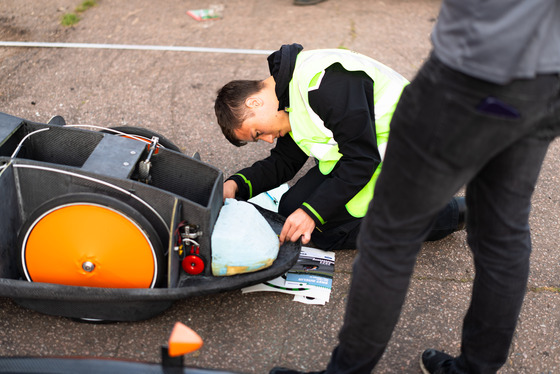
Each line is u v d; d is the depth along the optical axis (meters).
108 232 1.81
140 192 1.82
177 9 4.98
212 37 4.46
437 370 1.81
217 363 1.91
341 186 2.11
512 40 1.09
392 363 1.94
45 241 1.85
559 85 1.18
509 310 1.51
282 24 4.75
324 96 2.07
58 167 1.82
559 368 1.95
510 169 1.34
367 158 2.09
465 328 1.63
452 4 1.16
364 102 2.06
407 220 1.33
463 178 1.27
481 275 1.51
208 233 1.88
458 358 1.74
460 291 2.27
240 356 1.94
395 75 2.28
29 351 1.91
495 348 1.58
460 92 1.16
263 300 2.18
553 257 2.46
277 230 2.24
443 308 2.18
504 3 1.08
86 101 3.49
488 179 1.39
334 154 2.21
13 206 1.88
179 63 4.02
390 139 1.32
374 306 1.42
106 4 4.99
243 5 5.14
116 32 4.47
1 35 4.28
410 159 1.26
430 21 4.96
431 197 1.28
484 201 1.42
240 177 2.42
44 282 1.92
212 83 3.77
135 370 1.30
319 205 2.12
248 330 2.04
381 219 1.36
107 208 1.78
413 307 2.18
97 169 1.85
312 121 2.16
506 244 1.44
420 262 2.41
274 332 2.04
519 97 1.14
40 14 4.69
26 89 3.57
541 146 1.32
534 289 2.29
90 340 1.96
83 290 1.84
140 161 2.04
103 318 1.97
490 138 1.19
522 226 1.43
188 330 1.24
